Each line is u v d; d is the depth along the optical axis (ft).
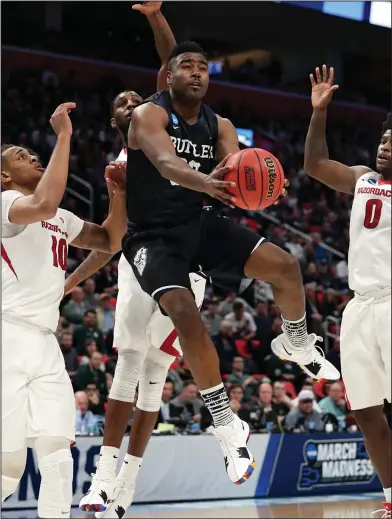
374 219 13.97
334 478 36.22
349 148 63.82
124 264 16.69
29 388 13.83
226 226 14.51
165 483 32.68
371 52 62.69
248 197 12.92
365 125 65.21
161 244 14.06
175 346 16.48
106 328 39.93
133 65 61.26
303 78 64.75
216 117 14.61
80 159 53.67
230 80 63.10
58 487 13.56
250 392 37.78
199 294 17.19
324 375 15.71
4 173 14.93
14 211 13.65
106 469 15.75
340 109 64.08
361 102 64.64
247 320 43.86
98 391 34.06
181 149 13.99
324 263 53.98
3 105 53.83
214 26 62.28
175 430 33.83
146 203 14.24
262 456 34.78
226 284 14.96
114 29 64.59
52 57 57.98
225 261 14.47
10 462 13.84
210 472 33.73
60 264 14.76
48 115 55.83
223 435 13.19
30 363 13.83
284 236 54.49
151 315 16.33
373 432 14.19
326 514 29.55
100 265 17.37
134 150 14.11
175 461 33.04
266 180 12.94
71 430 13.85
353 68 64.28
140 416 16.78
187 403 35.32
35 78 57.06
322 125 15.17
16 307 13.98
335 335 45.78
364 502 33.30
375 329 13.91
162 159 13.02
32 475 29.78
